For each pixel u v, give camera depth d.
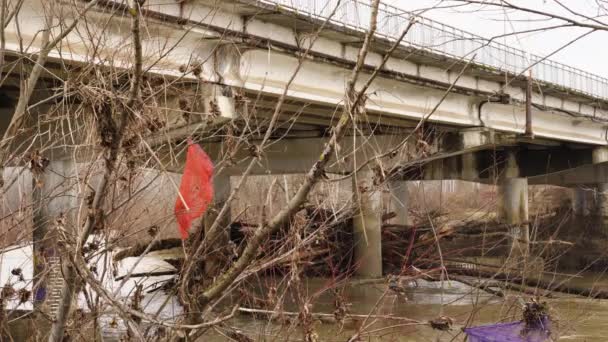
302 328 6.19
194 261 5.30
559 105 31.11
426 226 22.38
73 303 5.57
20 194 6.19
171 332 5.23
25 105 5.60
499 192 38.41
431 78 22.55
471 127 27.19
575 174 46.06
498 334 7.95
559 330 11.21
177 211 5.07
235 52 14.64
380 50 18.44
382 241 27.06
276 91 16.91
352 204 5.88
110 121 4.67
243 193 7.39
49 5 7.00
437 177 35.00
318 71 18.69
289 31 16.58
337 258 19.11
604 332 15.20
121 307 4.79
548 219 38.31
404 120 23.59
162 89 5.70
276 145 26.52
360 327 6.85
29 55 6.32
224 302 6.93
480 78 24.83
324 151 4.60
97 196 4.71
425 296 19.30
